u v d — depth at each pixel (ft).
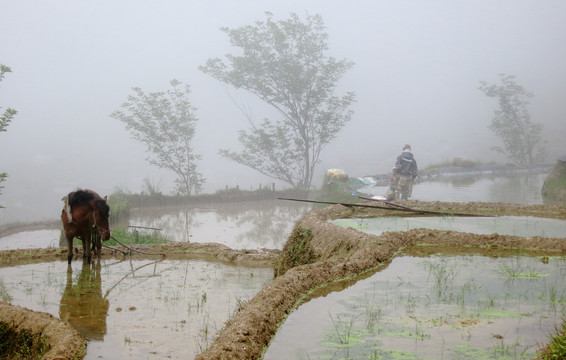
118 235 51.62
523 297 22.53
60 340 22.17
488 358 16.10
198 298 30.09
